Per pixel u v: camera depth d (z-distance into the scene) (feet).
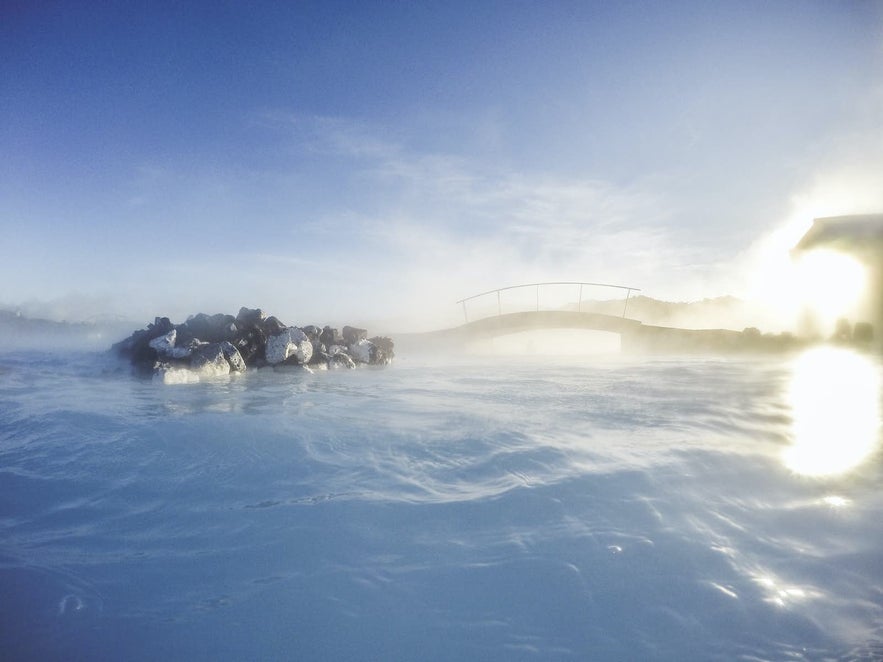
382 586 7.84
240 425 16.60
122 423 16.76
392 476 12.18
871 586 7.81
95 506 10.62
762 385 26.91
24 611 7.14
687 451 13.35
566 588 7.79
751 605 7.41
